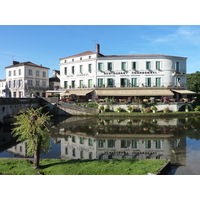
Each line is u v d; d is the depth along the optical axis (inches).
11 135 733.3
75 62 1589.6
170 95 1330.0
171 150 486.0
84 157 437.7
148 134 672.4
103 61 1489.9
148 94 1342.3
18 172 294.4
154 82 1459.2
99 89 1472.7
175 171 338.0
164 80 1454.2
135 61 1469.0
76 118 1154.0
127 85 1471.5
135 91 1406.3
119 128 793.6
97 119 1101.7
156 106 1269.7
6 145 578.2
